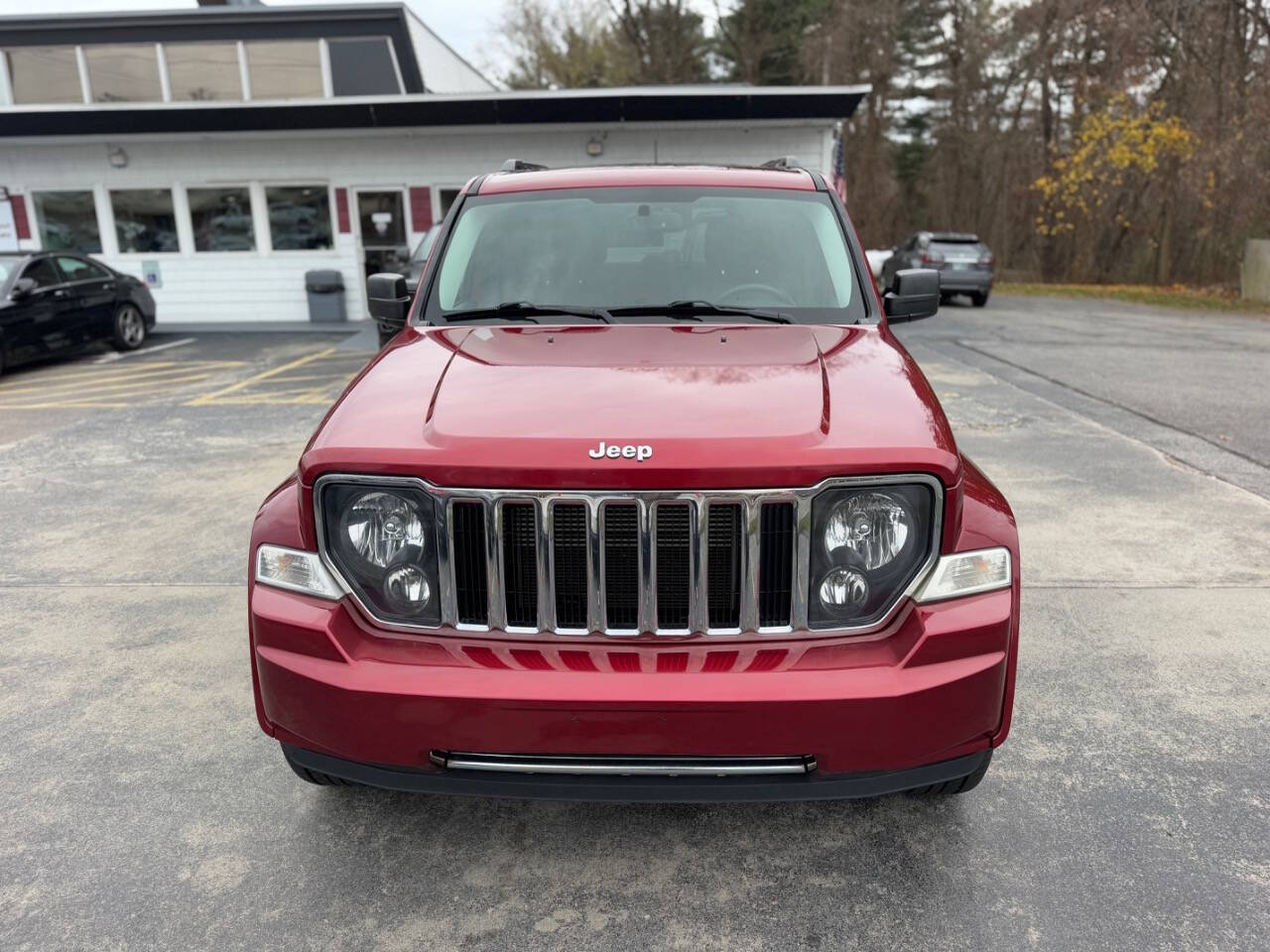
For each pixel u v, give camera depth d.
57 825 2.78
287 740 2.37
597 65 43.59
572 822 2.81
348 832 2.76
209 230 16.61
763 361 2.69
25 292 11.74
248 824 2.79
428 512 2.25
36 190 16.39
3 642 4.01
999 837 2.70
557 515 2.21
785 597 2.24
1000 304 21.41
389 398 2.52
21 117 15.27
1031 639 3.94
